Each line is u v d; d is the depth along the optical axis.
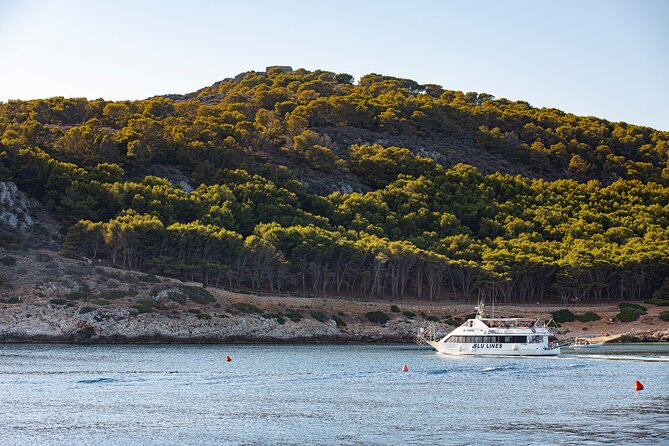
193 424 60.53
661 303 180.62
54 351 116.06
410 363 106.38
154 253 164.12
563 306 179.38
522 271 181.00
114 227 157.50
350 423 61.28
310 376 89.12
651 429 58.94
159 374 88.12
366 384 83.56
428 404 70.31
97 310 138.50
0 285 140.88
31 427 58.59
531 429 59.06
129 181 195.25
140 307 142.75
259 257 165.25
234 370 93.75
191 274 163.50
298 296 166.75
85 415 63.38
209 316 146.12
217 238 164.38
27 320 133.50
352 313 163.38
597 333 166.25
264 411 66.19
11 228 162.88
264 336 147.38
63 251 157.75
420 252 177.88
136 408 66.88
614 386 82.94
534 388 81.12
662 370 98.25
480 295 183.88
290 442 54.88
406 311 167.12
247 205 191.62
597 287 186.00
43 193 179.38
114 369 92.25
